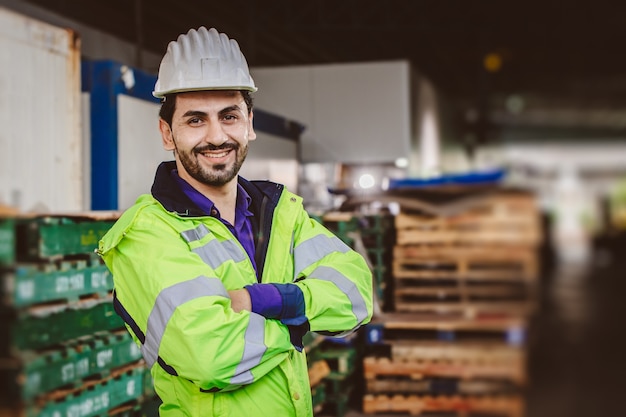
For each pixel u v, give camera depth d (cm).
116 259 186
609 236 2980
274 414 189
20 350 257
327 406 566
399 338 577
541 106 3319
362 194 635
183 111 193
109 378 303
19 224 267
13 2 575
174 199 191
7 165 346
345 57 1612
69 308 283
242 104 197
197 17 1050
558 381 730
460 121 1688
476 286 597
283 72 977
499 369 559
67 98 391
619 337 999
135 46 809
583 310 1288
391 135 959
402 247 608
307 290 193
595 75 2639
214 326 173
